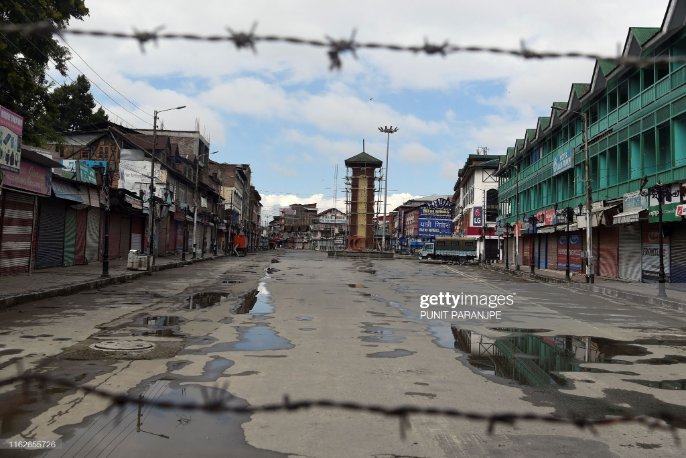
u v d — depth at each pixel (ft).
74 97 140.97
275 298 55.42
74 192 84.94
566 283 92.89
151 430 15.40
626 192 87.92
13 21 46.93
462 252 208.54
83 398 18.16
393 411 8.86
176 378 21.36
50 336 30.17
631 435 16.07
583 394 20.76
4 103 51.96
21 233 67.87
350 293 63.67
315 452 14.23
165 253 152.35
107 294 54.75
